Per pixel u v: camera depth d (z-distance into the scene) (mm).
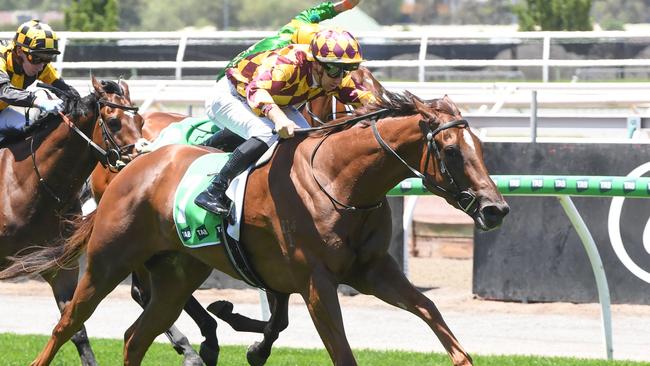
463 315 14188
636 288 14406
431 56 27703
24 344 11922
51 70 11227
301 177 8180
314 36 8305
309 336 12961
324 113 10641
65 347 12008
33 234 10422
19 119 10805
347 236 8000
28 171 10398
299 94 8539
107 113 10602
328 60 8172
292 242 8125
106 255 9133
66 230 10500
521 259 14938
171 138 11094
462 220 20875
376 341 12594
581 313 14156
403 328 13422
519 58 27344
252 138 8516
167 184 8961
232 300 15406
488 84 22406
